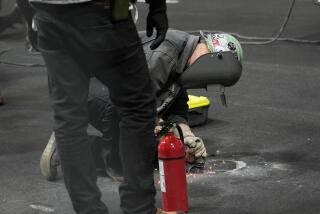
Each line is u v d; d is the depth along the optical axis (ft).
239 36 34.96
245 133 19.97
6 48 34.45
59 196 15.55
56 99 11.40
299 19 39.34
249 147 18.70
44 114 22.61
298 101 23.44
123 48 11.08
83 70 11.41
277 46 32.76
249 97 24.11
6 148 19.13
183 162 13.75
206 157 17.85
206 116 20.80
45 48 11.28
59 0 10.81
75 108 11.35
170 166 13.60
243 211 14.39
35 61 31.27
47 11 11.03
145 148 11.62
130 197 11.77
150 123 11.59
